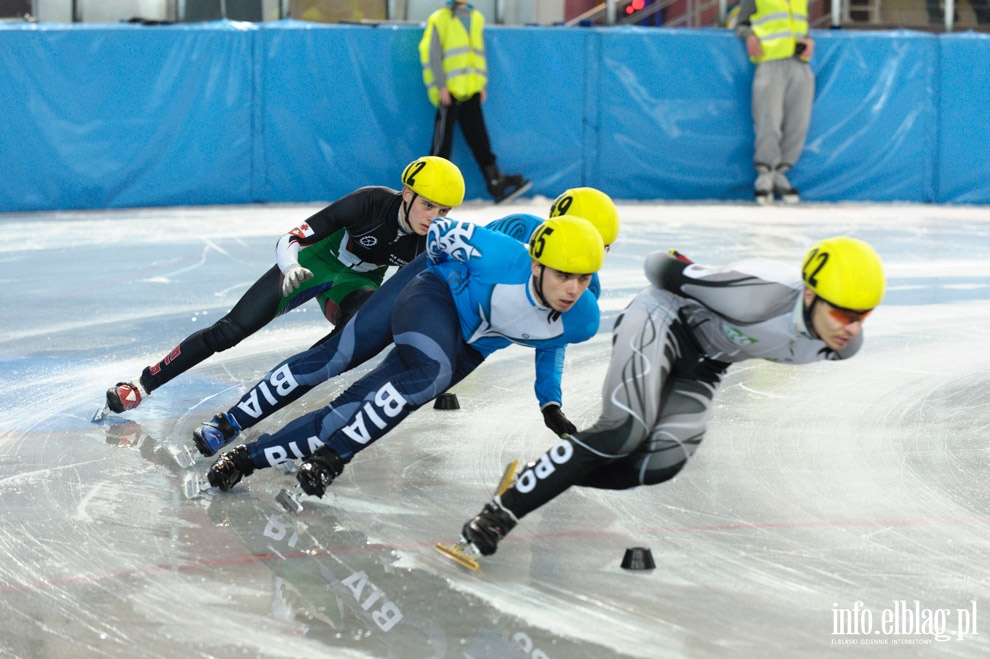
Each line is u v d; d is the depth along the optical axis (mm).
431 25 21281
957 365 10414
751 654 4848
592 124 23062
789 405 9047
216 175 21438
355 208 7543
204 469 7266
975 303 13383
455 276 6309
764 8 22672
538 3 26062
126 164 20844
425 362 6168
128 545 5965
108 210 20906
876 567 5836
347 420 6344
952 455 7789
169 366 8203
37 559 5758
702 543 6148
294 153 21797
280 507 6590
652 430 5727
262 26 21266
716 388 5996
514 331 6172
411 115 22156
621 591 5488
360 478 7176
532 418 8602
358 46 21672
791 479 7258
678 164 23594
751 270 5395
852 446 7984
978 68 23797
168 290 13422
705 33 23188
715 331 5672
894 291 14086
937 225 20469
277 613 5156
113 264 15164
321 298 8672
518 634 4992
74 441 7832
